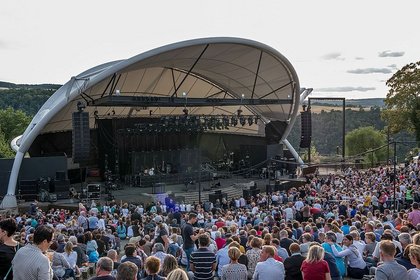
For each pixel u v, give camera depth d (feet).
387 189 92.32
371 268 35.22
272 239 34.86
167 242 41.14
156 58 124.47
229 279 26.40
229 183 142.20
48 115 118.11
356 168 158.51
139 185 134.72
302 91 164.04
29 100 468.75
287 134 167.84
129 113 165.17
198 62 140.36
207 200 122.42
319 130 400.26
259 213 71.61
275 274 26.12
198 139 161.99
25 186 115.65
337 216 67.67
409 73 174.29
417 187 93.35
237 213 71.51
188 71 139.54
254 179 148.15
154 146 149.59
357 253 36.14
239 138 180.45
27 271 17.28
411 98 176.35
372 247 38.11
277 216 66.03
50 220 66.08
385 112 183.83
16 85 525.75
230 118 158.40
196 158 150.61
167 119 138.31
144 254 36.47
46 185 116.16
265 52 134.21
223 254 35.04
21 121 309.63
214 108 178.19
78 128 106.73
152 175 135.64
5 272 18.19
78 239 47.44
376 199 79.92
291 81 149.28
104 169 147.02
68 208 106.52
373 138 256.93
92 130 154.92
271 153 154.51
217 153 176.55
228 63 142.72
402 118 176.65
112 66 116.98
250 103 137.80
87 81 118.32
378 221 46.80
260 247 33.83
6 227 18.67
